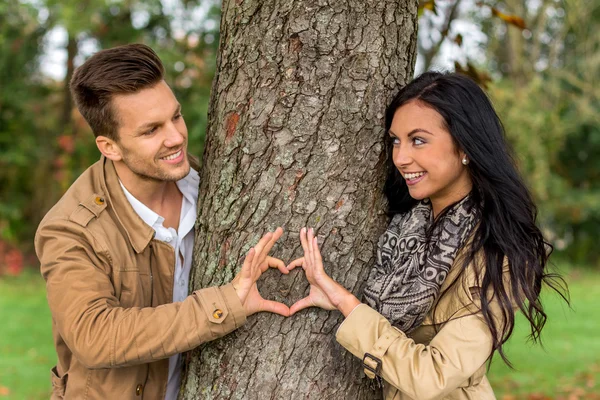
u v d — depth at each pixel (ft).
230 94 5.91
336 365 5.90
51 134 33.63
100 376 5.84
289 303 5.75
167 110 5.64
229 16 5.99
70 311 5.32
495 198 5.74
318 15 5.59
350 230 5.83
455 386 5.34
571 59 40.09
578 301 27.71
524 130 34.73
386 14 5.78
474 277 5.65
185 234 6.39
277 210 5.74
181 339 5.21
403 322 5.71
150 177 5.82
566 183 40.06
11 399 15.21
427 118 5.58
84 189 5.95
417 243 5.83
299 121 5.65
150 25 29.84
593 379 17.22
